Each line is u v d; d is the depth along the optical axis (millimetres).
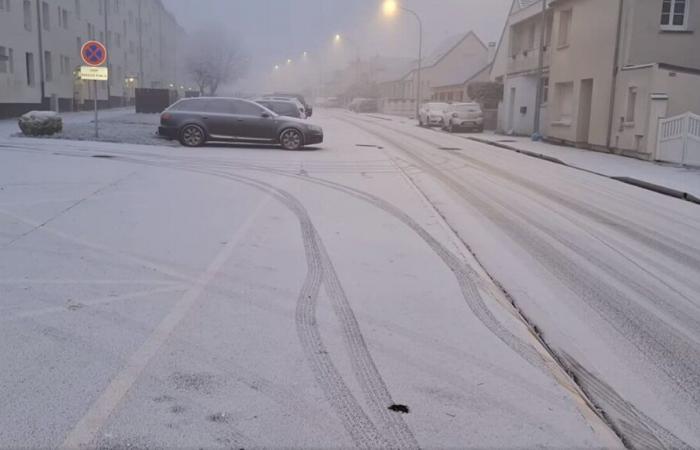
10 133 22688
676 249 9141
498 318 5863
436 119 42969
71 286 6223
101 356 4691
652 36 22672
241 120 20391
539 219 10961
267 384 4359
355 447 3648
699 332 5848
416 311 5941
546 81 33812
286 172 14953
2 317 5375
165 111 20516
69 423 3770
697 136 19359
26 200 10297
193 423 3820
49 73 41969
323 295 6262
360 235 8859
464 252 8219
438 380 4547
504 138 32656
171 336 5102
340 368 4660
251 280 6621
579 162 20594
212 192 11688
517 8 38000
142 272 6754
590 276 7551
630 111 22562
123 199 10672
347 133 32188
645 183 15680
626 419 4195
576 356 5207
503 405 4223
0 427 3707
